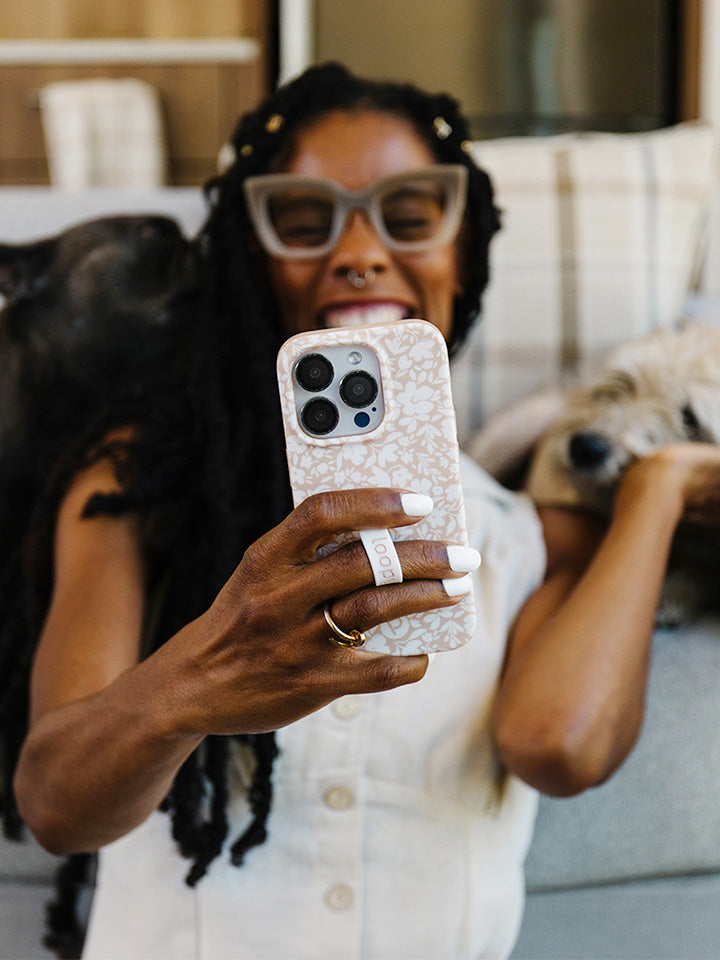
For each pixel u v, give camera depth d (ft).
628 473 3.00
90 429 2.94
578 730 2.44
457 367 4.42
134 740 1.91
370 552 1.55
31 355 3.55
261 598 1.60
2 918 2.97
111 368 3.55
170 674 1.82
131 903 2.59
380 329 1.73
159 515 2.76
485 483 3.20
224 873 2.54
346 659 1.64
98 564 2.63
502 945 2.63
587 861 2.93
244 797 2.59
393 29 9.58
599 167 4.58
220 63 9.87
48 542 2.88
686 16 9.30
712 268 5.66
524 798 2.75
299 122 3.24
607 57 9.53
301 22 9.59
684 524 3.03
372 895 2.52
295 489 1.74
